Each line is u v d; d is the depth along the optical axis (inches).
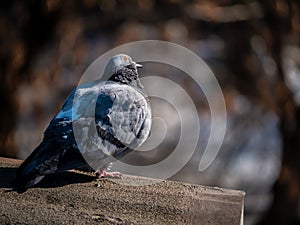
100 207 221.8
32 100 595.8
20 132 589.9
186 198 231.8
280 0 613.6
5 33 590.2
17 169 250.1
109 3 623.5
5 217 208.8
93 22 622.2
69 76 613.0
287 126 629.9
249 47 653.9
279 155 665.6
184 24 633.0
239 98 664.4
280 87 630.5
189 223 212.5
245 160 665.6
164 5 631.8
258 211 658.2
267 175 664.4
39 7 586.6
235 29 651.5
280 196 637.3
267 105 637.9
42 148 237.9
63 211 216.1
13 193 229.8
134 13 625.9
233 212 219.8
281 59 628.4
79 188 239.0
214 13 628.7
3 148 567.8
